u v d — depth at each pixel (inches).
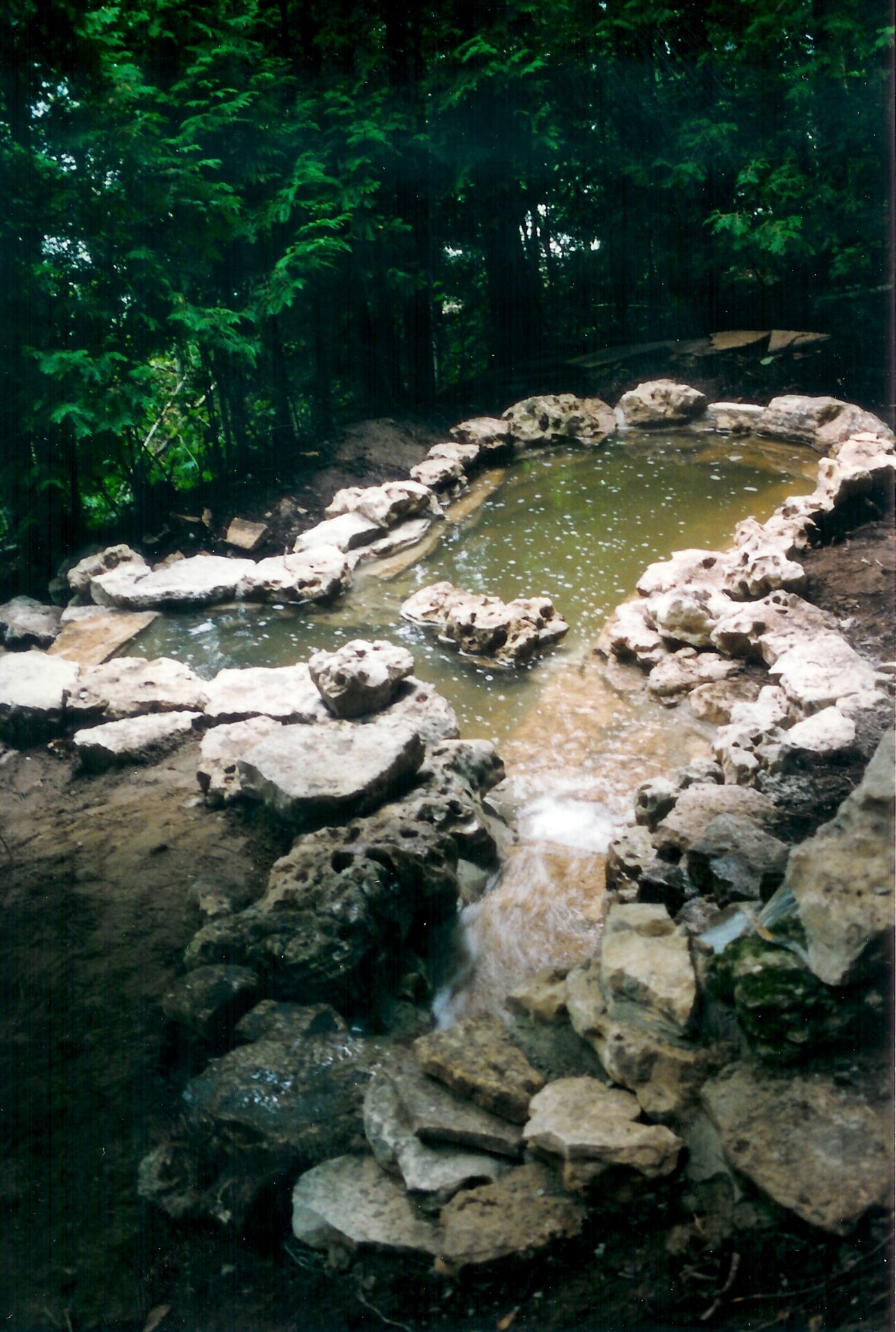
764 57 484.7
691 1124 120.9
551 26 474.6
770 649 242.4
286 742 196.1
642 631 259.4
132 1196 132.0
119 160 300.0
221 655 264.2
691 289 529.3
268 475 369.7
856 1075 118.2
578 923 172.6
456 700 243.3
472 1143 124.4
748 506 344.8
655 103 510.9
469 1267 111.8
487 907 177.0
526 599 275.0
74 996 154.6
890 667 232.4
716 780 199.5
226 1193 126.6
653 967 132.3
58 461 308.2
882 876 124.0
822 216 478.3
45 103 294.4
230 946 152.5
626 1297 110.3
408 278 432.1
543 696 244.8
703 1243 112.0
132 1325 119.4
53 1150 136.6
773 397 454.3
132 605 285.3
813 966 123.2
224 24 368.8
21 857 184.1
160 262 314.2
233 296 375.6
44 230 293.3
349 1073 136.2
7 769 217.0
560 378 477.1
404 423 411.2
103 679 237.9
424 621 278.1
